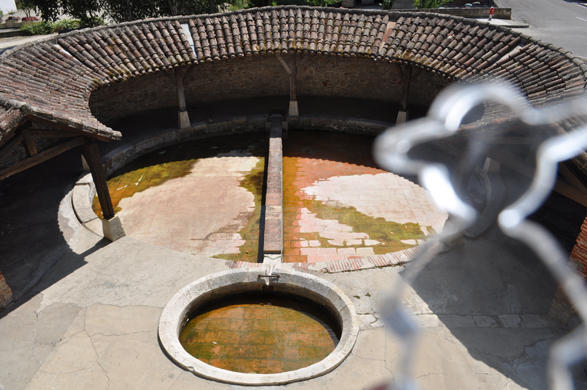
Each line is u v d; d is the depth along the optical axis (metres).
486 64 10.53
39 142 12.24
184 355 6.45
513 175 10.73
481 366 6.25
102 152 12.59
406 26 13.04
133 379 6.18
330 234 9.78
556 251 7.91
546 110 5.93
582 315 6.04
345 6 29.80
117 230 9.07
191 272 8.20
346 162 12.81
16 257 8.59
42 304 7.48
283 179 11.99
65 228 9.46
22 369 6.34
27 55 10.56
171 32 13.33
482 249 8.48
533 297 7.41
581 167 4.99
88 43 12.27
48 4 22.69
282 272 7.83
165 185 11.79
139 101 14.97
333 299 7.38
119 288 7.83
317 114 15.01
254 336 7.16
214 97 16.16
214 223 10.20
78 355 6.55
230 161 13.02
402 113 13.73
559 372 5.88
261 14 14.03
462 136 6.78
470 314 7.11
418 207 10.66
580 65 8.01
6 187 10.94
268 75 16.17
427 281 7.79
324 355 6.79
